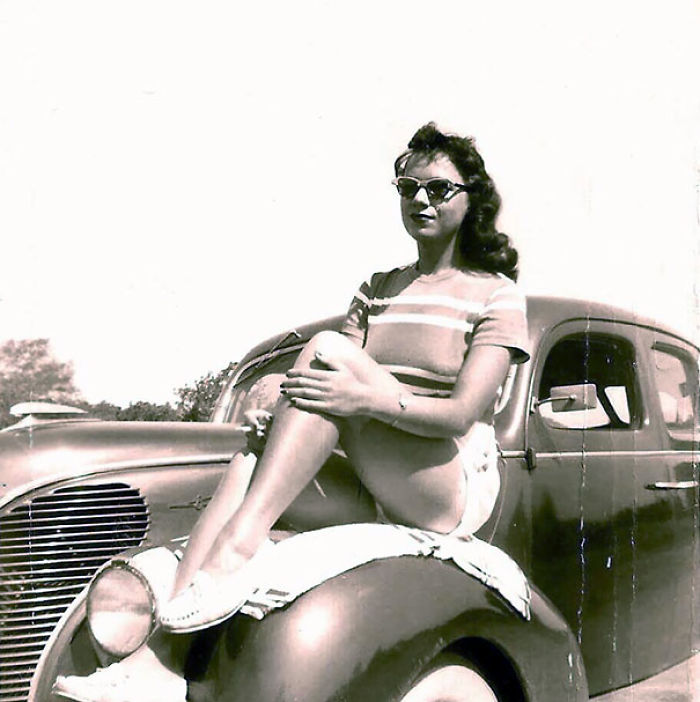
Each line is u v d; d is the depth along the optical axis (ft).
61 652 6.01
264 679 5.10
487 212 6.63
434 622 5.51
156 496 7.24
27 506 7.01
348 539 5.69
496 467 6.61
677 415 8.66
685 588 8.37
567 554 7.45
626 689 7.77
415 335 6.41
